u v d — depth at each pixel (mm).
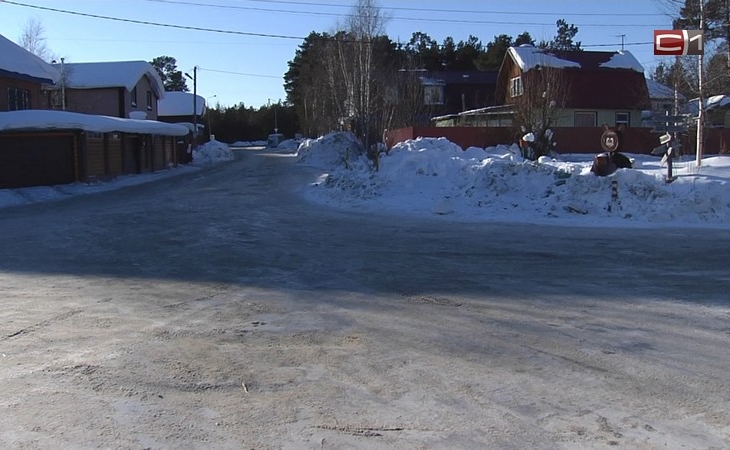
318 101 63719
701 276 9664
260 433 4430
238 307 7926
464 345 6367
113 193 26453
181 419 4652
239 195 24203
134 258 11562
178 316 7508
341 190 21984
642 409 4805
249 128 111438
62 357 6016
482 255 11625
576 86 46531
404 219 17062
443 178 20875
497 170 19141
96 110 47781
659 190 16875
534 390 5191
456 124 53250
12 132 27375
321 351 6203
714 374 5527
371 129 46656
